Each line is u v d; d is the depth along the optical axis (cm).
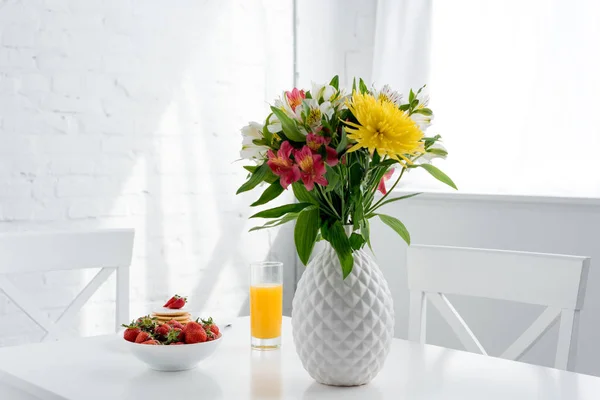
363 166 123
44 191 254
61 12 256
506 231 273
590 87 263
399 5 305
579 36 265
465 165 292
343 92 124
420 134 119
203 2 292
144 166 277
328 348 124
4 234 179
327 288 125
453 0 295
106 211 268
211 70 295
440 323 291
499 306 277
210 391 122
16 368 135
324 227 125
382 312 125
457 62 294
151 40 278
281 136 124
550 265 163
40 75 252
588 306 254
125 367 136
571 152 267
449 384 128
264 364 139
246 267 308
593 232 253
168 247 285
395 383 128
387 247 306
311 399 119
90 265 189
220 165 298
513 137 281
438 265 178
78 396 119
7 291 178
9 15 245
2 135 246
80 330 262
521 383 128
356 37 327
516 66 280
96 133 265
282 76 316
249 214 309
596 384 128
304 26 321
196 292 293
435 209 291
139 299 277
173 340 133
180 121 286
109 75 267
